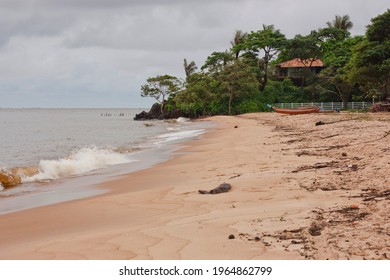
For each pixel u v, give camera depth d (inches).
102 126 2997.0
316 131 1094.4
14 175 666.2
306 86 3336.6
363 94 2790.4
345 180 440.5
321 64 3280.0
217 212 358.3
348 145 727.7
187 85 3678.6
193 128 2119.8
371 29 1897.1
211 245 269.7
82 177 695.7
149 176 639.1
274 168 570.3
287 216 322.7
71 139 1723.7
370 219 299.0
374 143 697.6
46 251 287.1
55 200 510.3
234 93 3211.1
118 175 685.9
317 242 262.4
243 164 641.0
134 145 1269.7
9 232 370.0
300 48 3213.6
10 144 1539.1
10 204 504.7
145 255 263.1
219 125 2130.9
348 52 2970.0
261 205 370.6
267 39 3351.4
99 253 273.3
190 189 476.7
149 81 3882.9
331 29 3499.0
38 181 673.6
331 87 2999.5
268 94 3307.1
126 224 358.0
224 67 3363.7
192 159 801.6
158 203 427.8
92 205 447.2
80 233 340.8
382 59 1831.9
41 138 1834.4
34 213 439.8
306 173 498.6
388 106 1743.4
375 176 443.2
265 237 277.4
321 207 343.0
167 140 1412.4
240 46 3609.7
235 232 291.6
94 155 901.8
